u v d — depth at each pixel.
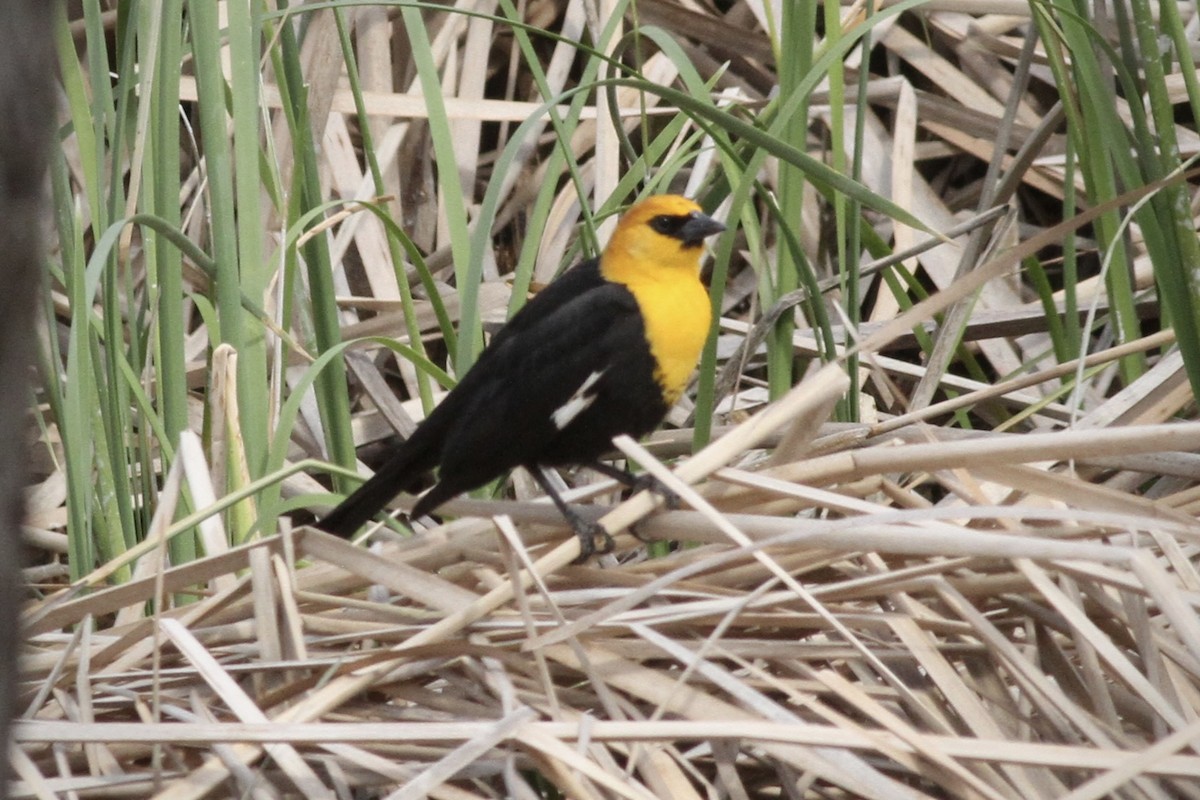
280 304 9.28
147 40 9.12
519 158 9.41
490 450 9.08
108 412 9.11
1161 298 9.20
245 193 9.12
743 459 9.23
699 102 9.07
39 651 9.01
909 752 8.88
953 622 8.95
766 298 9.22
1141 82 9.35
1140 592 8.91
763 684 8.95
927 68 9.44
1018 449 8.96
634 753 8.91
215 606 9.00
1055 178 9.41
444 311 9.18
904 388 9.36
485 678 8.95
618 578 9.01
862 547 8.93
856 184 9.08
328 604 9.02
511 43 9.48
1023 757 8.86
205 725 8.89
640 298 9.08
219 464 9.13
